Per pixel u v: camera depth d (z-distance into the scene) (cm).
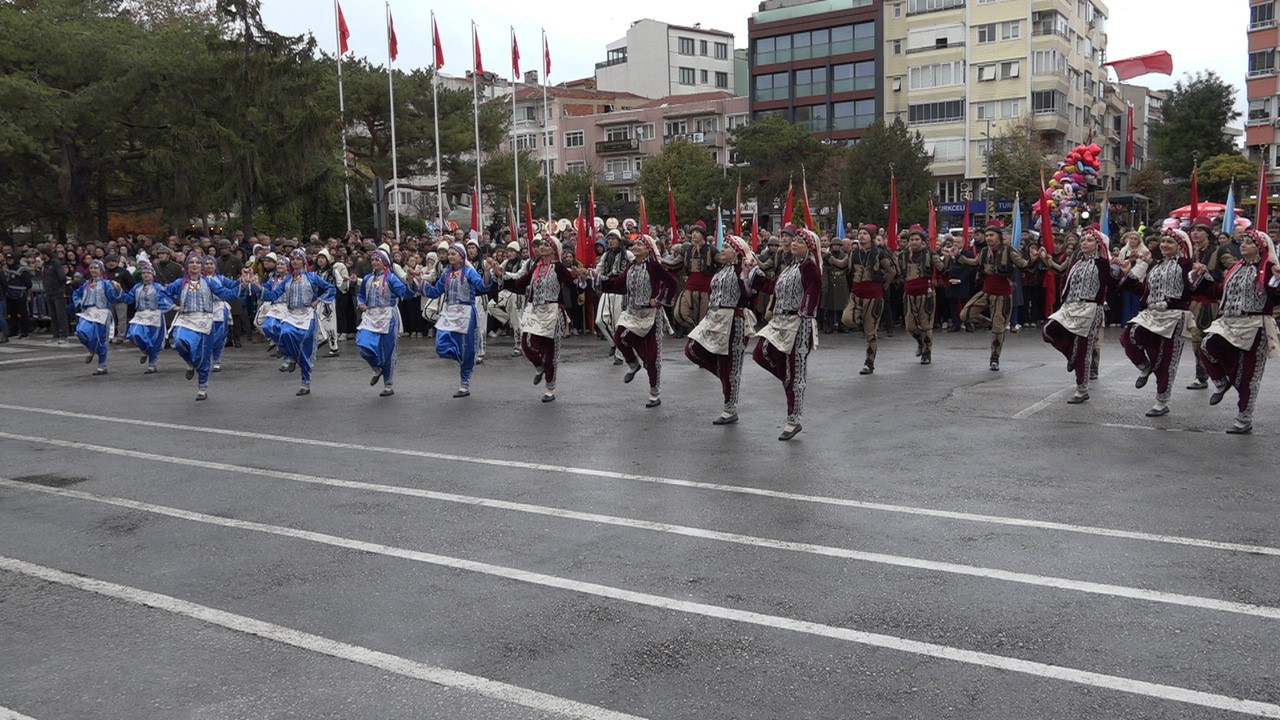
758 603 532
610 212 7275
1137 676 436
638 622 509
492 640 490
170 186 3059
